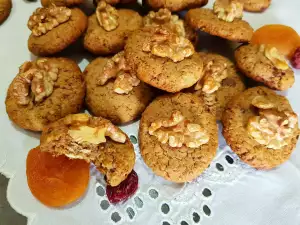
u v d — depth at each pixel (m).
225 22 0.16
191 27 0.17
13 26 0.18
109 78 0.16
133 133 0.15
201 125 0.14
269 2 0.19
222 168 0.14
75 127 0.13
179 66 0.14
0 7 0.17
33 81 0.15
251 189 0.14
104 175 0.14
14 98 0.15
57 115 0.15
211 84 0.16
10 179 0.14
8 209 0.14
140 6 0.19
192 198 0.14
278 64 0.16
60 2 0.17
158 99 0.15
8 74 0.16
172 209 0.14
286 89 0.16
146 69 0.14
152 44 0.15
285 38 0.18
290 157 0.15
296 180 0.14
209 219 0.14
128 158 0.13
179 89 0.14
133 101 0.15
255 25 0.19
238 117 0.15
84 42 0.17
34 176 0.14
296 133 0.15
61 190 0.14
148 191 0.14
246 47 0.16
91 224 0.13
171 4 0.17
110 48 0.17
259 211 0.14
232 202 0.14
